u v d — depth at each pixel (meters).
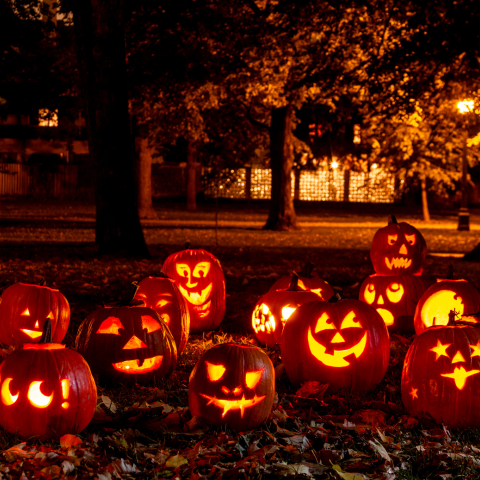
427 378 4.26
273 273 11.23
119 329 4.85
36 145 44.41
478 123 19.62
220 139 29.19
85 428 3.90
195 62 18.23
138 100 20.61
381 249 7.58
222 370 4.02
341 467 3.42
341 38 17.22
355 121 33.53
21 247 15.42
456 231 27.23
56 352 3.84
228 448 3.61
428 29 13.09
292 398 4.67
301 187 49.38
